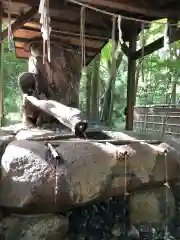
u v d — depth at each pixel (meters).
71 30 6.09
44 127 4.96
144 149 3.96
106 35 6.42
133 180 3.80
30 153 3.35
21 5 4.93
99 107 10.52
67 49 6.16
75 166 3.39
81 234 3.74
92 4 5.08
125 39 7.25
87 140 3.91
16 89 14.53
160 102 14.70
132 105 7.49
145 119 7.28
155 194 4.17
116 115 14.12
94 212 3.84
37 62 5.61
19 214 3.31
